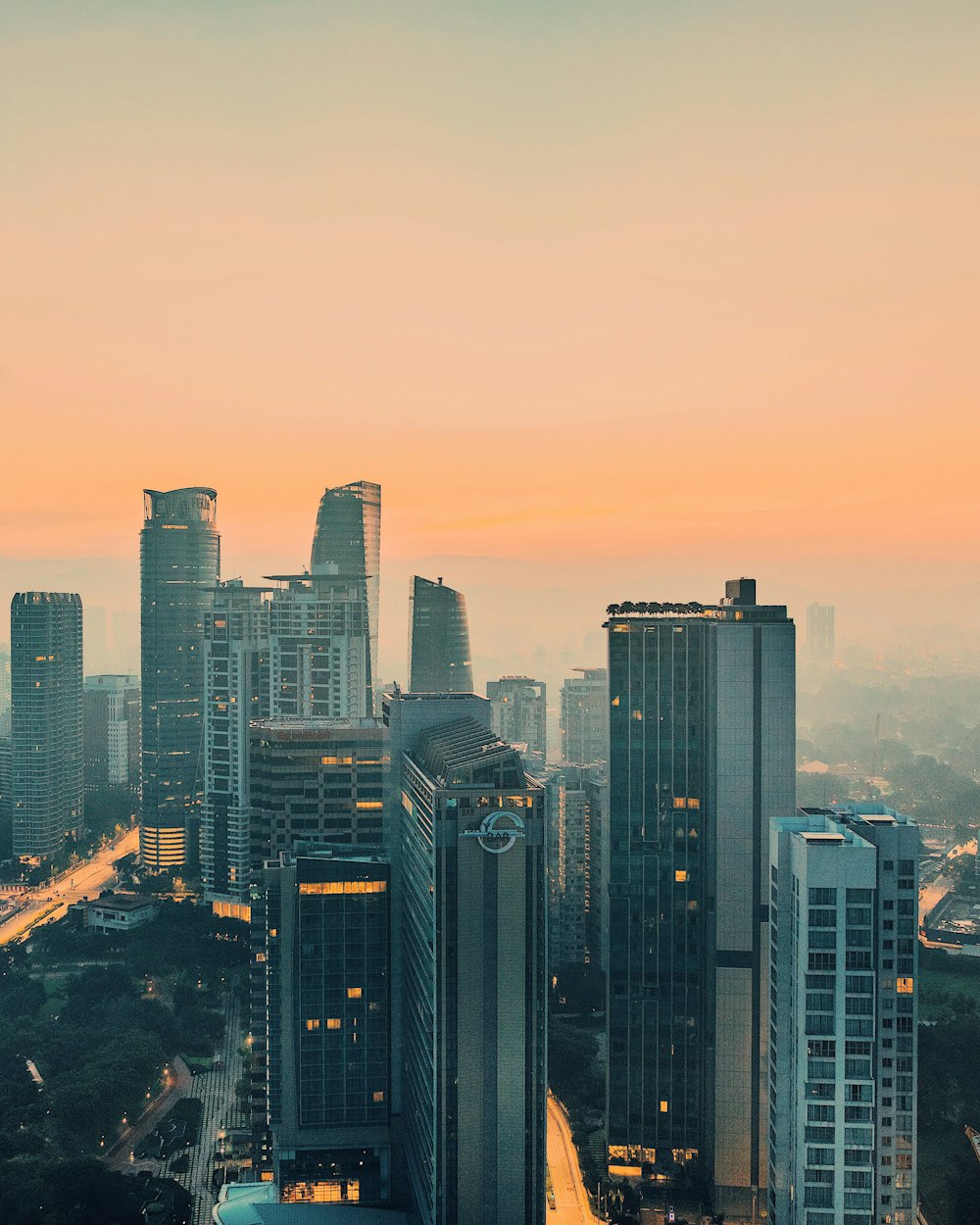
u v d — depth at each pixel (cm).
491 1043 19275
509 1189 19312
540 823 19225
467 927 19150
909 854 17225
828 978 17200
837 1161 17288
